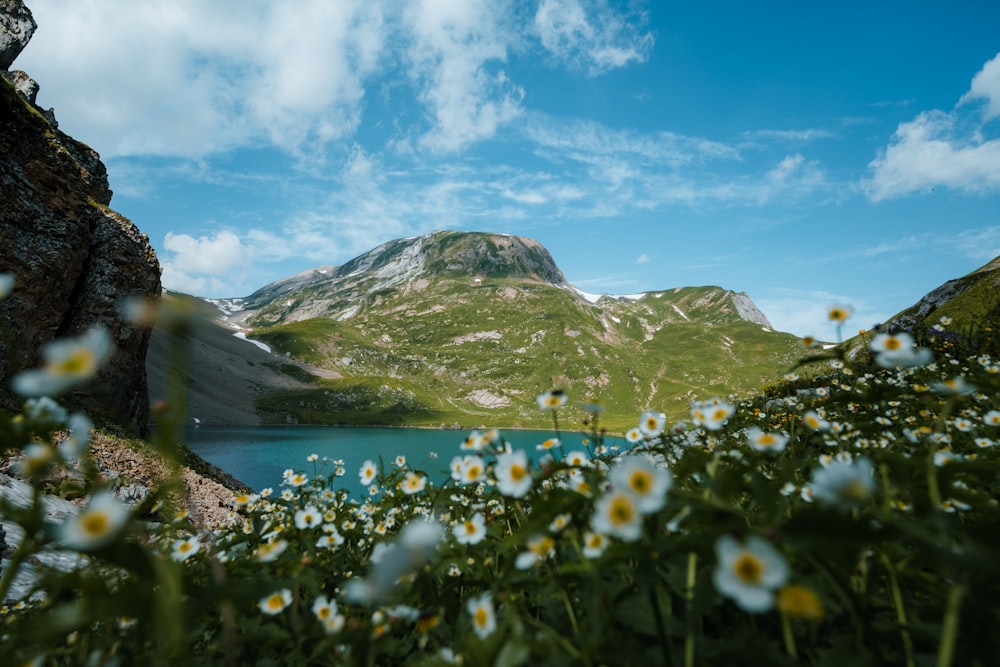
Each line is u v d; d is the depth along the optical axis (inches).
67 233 1053.8
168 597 51.9
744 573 43.3
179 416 49.0
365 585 48.8
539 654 56.8
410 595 86.4
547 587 85.1
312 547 111.3
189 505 95.7
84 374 43.2
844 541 50.6
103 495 54.3
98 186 1381.6
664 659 61.8
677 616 75.5
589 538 71.4
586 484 91.4
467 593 112.0
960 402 142.1
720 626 73.8
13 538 300.5
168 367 45.7
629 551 58.2
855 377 225.8
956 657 56.1
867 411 189.5
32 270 967.6
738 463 81.2
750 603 41.6
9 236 948.6
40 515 55.8
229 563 111.6
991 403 139.9
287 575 95.8
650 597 61.1
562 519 75.4
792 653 62.6
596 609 64.9
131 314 39.9
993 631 51.1
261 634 79.1
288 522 142.1
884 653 64.7
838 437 131.6
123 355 1142.3
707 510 62.0
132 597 51.7
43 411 60.3
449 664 62.5
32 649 80.4
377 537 140.1
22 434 58.3
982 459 117.7
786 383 386.9
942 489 64.3
